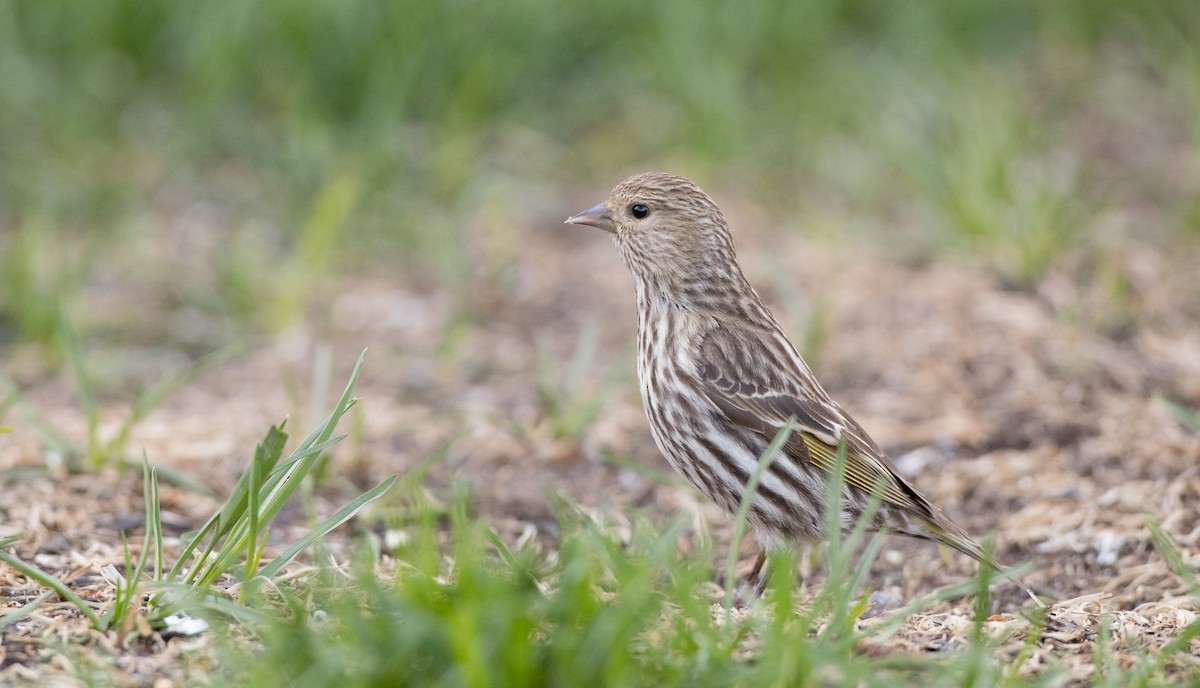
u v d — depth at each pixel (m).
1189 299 13.09
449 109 16.86
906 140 15.62
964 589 6.98
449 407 11.91
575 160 16.92
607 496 10.25
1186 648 7.11
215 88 16.78
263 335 13.65
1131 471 10.05
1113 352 12.10
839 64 17.92
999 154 14.52
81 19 17.25
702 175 16.20
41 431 9.86
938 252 14.29
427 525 7.46
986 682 6.44
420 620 6.28
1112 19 19.83
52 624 7.02
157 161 16.41
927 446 10.83
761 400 8.74
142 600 7.24
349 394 7.53
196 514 9.36
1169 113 17.98
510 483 10.45
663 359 8.99
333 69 16.94
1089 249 14.03
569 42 17.81
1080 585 8.77
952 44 18.23
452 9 17.09
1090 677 6.77
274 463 7.15
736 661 6.65
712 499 8.98
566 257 15.04
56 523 8.91
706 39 17.50
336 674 6.23
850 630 6.81
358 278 14.85
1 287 13.74
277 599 7.41
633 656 6.39
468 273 14.45
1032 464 10.33
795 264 14.21
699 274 9.04
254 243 15.25
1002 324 12.70
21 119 16.52
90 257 13.82
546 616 6.50
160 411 11.77
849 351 12.47
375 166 15.80
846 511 8.70
